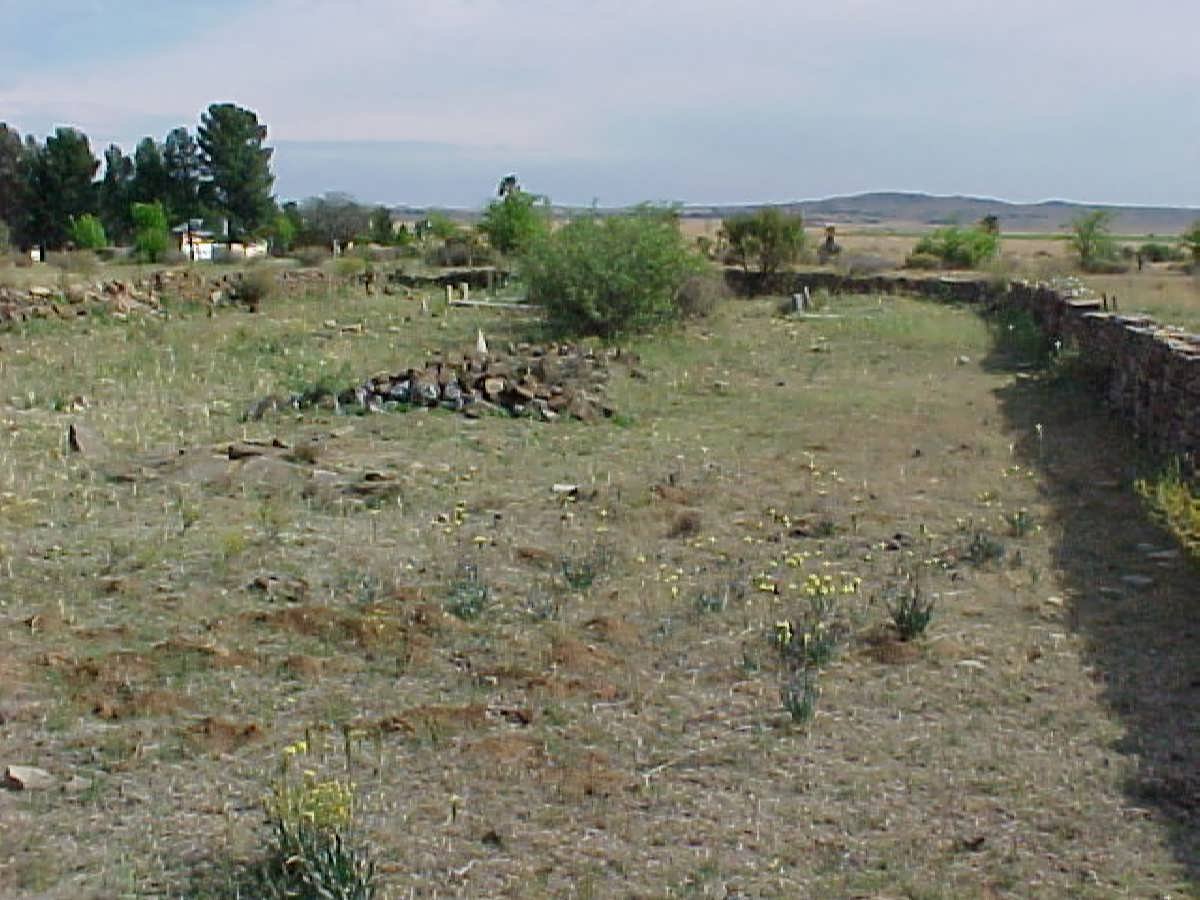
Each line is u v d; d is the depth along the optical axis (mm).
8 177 58625
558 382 14109
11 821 4434
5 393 13586
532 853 4281
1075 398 14055
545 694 5660
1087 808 4562
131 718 5332
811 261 35594
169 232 50562
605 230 20578
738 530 8562
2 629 6336
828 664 6039
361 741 5137
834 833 4418
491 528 8477
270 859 4129
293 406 12883
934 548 8070
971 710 5492
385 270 31297
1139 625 6508
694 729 5320
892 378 16125
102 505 8859
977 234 36688
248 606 6789
